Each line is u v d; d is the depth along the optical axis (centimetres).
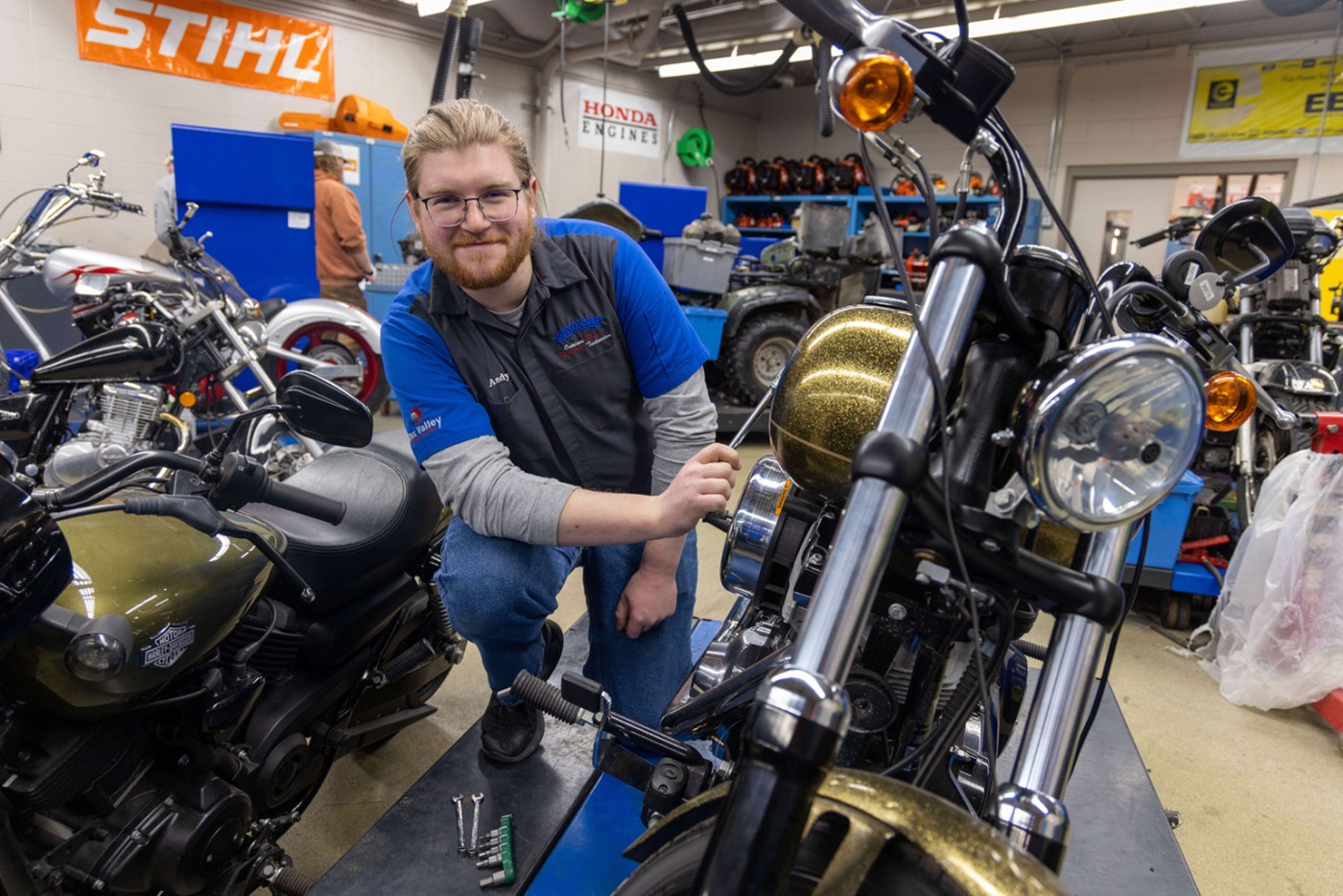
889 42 74
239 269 460
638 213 494
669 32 698
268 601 135
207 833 113
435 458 133
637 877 74
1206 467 307
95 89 557
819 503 108
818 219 573
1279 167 712
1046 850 68
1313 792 196
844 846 63
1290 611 224
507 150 124
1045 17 593
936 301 70
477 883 125
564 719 117
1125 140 787
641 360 144
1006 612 81
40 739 102
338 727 151
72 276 292
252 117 632
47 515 88
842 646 61
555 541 123
